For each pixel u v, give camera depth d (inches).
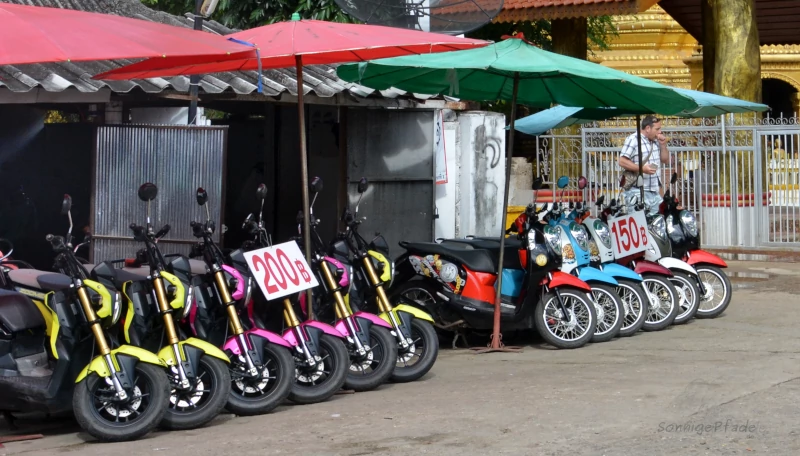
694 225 390.3
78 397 217.2
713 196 589.6
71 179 414.3
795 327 359.6
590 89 355.9
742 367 282.2
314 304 276.2
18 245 415.5
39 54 189.6
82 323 224.2
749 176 580.4
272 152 485.4
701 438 203.2
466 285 328.5
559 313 327.9
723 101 416.2
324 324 257.4
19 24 196.9
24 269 258.5
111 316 220.5
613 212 365.1
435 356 279.4
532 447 199.5
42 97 309.0
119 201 318.3
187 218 309.3
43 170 420.5
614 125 614.2
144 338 233.3
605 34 813.2
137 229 230.7
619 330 342.6
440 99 419.2
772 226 585.6
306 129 470.0
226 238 495.2
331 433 217.9
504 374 285.4
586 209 350.3
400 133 419.8
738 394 244.8
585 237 339.9
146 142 315.9
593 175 593.3
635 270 362.3
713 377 268.1
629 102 366.6
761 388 251.1
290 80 372.2
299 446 207.0
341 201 412.8
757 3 712.4
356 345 262.7
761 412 224.8
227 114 579.2
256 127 497.0
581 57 635.5
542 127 446.6
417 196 422.9
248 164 498.9
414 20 327.3
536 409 233.8
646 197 422.6
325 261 268.2
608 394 249.3
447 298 328.2
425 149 421.7
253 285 247.3
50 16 203.6
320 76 389.1
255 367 239.5
